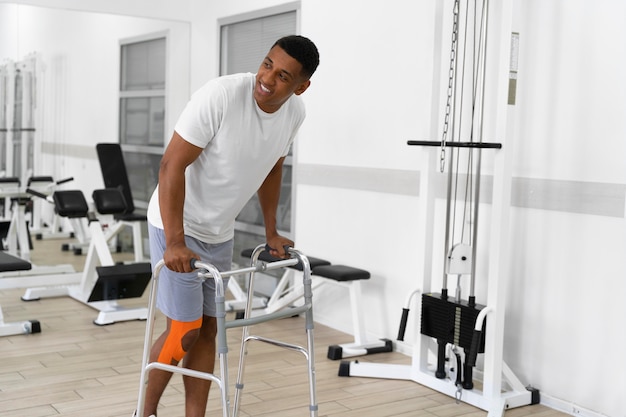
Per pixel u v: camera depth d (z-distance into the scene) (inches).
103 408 120.6
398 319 159.5
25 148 202.1
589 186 122.0
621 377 118.6
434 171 136.5
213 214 97.7
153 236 98.9
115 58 215.6
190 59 228.4
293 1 185.3
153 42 221.3
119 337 162.4
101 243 190.9
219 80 90.7
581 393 125.0
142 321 177.0
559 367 128.4
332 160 175.9
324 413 122.2
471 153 138.1
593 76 121.3
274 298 181.3
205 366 103.4
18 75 199.8
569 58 124.7
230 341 161.8
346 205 172.6
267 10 194.7
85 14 209.0
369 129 164.9
